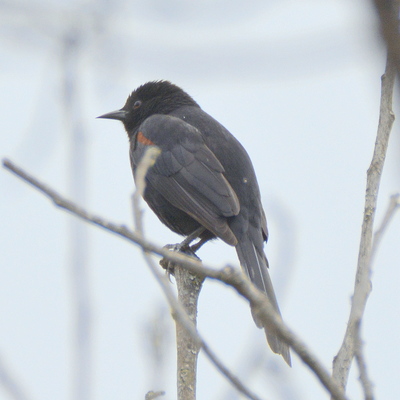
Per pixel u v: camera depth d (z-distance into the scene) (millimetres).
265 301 4227
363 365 4785
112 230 4980
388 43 3553
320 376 4293
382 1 3502
